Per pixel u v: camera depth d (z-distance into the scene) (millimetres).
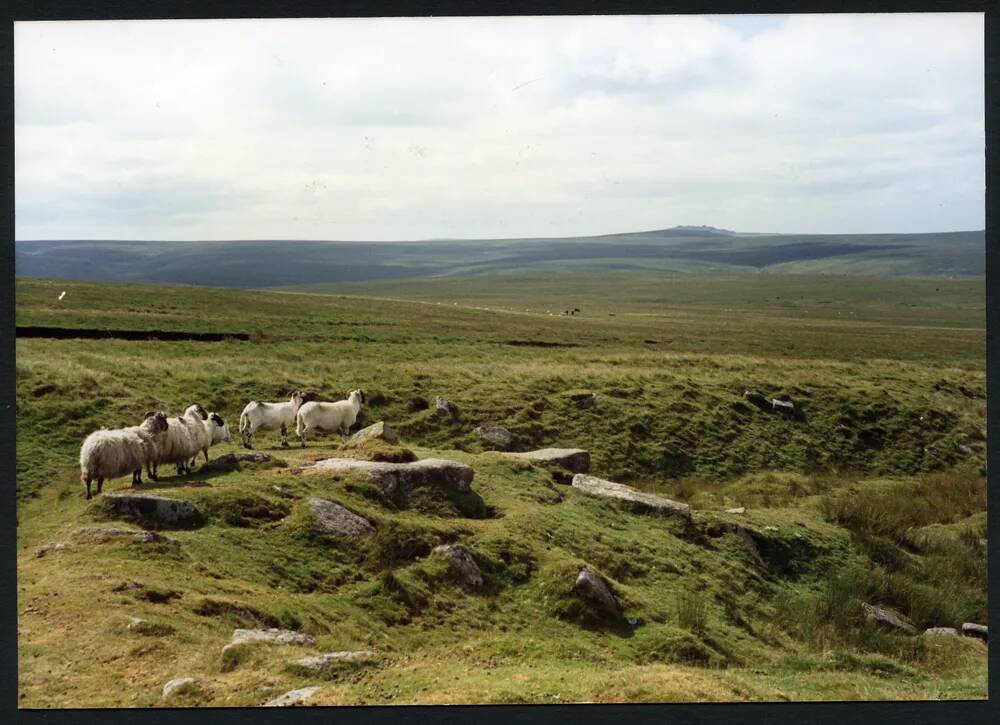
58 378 31953
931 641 21609
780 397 47781
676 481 37938
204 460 25547
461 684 13766
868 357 91625
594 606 19188
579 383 45562
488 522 22547
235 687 13008
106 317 72750
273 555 18203
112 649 13422
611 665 16688
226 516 19094
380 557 19078
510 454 29094
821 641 20984
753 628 21344
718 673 15945
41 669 12805
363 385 41156
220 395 36531
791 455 42656
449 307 135500
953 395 55750
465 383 43750
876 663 18500
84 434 28016
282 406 29328
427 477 23000
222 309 96000
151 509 18453
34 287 100188
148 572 16047
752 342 105625
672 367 55375
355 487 21469
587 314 165250
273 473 21703
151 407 32156
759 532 26062
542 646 16969
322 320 92188
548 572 19984
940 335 134000
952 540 29078
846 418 46594
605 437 39938
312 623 16047
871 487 38469
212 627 14719
